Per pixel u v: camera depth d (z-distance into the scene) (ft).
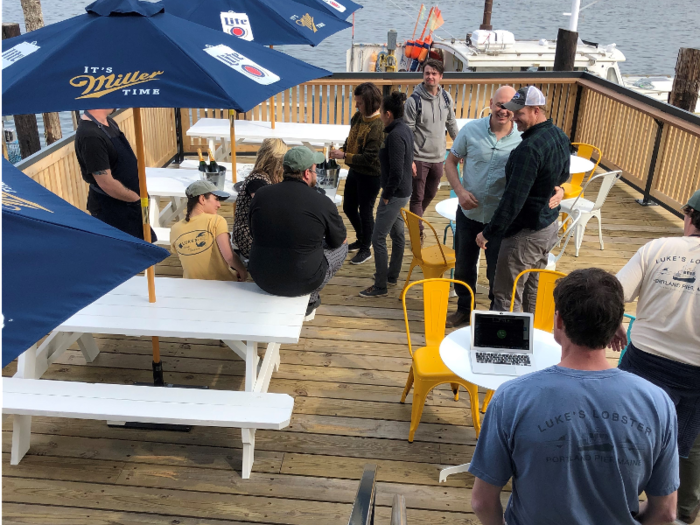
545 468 5.39
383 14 225.15
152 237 15.48
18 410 10.23
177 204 20.22
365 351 14.78
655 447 5.35
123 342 14.89
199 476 10.93
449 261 16.20
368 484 6.28
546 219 12.68
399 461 11.42
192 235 13.03
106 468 11.07
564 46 29.37
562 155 12.21
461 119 24.68
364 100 17.11
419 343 15.16
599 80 26.66
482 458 5.73
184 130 27.45
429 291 12.37
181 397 10.70
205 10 15.23
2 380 11.03
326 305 16.76
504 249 13.06
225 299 12.17
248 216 12.16
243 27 15.19
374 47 53.36
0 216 6.33
